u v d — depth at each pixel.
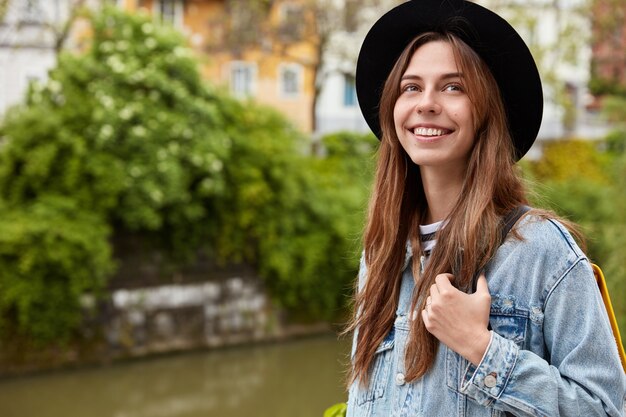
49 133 9.70
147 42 10.61
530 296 1.12
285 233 11.34
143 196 10.02
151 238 10.45
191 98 10.66
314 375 10.22
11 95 16.77
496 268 1.14
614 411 1.07
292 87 21.38
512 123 1.29
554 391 1.05
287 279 11.34
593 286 1.11
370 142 14.00
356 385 1.31
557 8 17.19
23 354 9.16
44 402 8.77
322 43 16.70
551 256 1.12
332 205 11.93
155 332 10.41
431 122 1.21
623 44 18.25
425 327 1.17
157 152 10.09
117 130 9.98
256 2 16.64
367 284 1.32
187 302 10.73
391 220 1.31
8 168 9.59
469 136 1.21
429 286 1.19
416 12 1.27
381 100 1.32
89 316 9.77
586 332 1.08
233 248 10.99
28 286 9.05
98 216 9.72
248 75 20.91
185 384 9.61
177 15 19.84
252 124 11.44
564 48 17.16
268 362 10.70
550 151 16.45
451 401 1.14
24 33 15.75
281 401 9.15
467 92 1.19
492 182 1.17
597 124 19.53
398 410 1.19
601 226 8.64
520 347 1.11
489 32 1.22
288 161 11.34
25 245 9.02
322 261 11.59
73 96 10.12
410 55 1.26
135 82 10.25
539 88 1.24
